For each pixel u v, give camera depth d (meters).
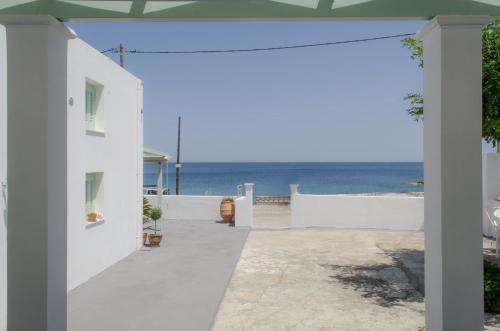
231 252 11.75
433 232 4.57
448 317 4.34
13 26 4.29
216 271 9.64
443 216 4.34
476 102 4.30
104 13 4.42
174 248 12.33
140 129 12.21
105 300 7.54
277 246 12.77
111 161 10.23
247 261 10.84
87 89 9.44
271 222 17.84
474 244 4.32
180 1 4.38
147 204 14.50
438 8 4.32
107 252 10.00
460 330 4.33
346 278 9.20
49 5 4.41
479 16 4.26
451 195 4.32
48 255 4.34
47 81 4.30
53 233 4.43
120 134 10.80
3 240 6.00
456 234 4.33
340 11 4.39
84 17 4.43
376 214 15.84
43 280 4.31
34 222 4.31
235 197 18.08
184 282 8.73
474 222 4.31
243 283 8.82
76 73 8.33
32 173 4.31
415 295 7.97
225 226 16.50
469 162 4.31
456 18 4.27
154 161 15.90
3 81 6.05
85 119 9.23
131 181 11.63
